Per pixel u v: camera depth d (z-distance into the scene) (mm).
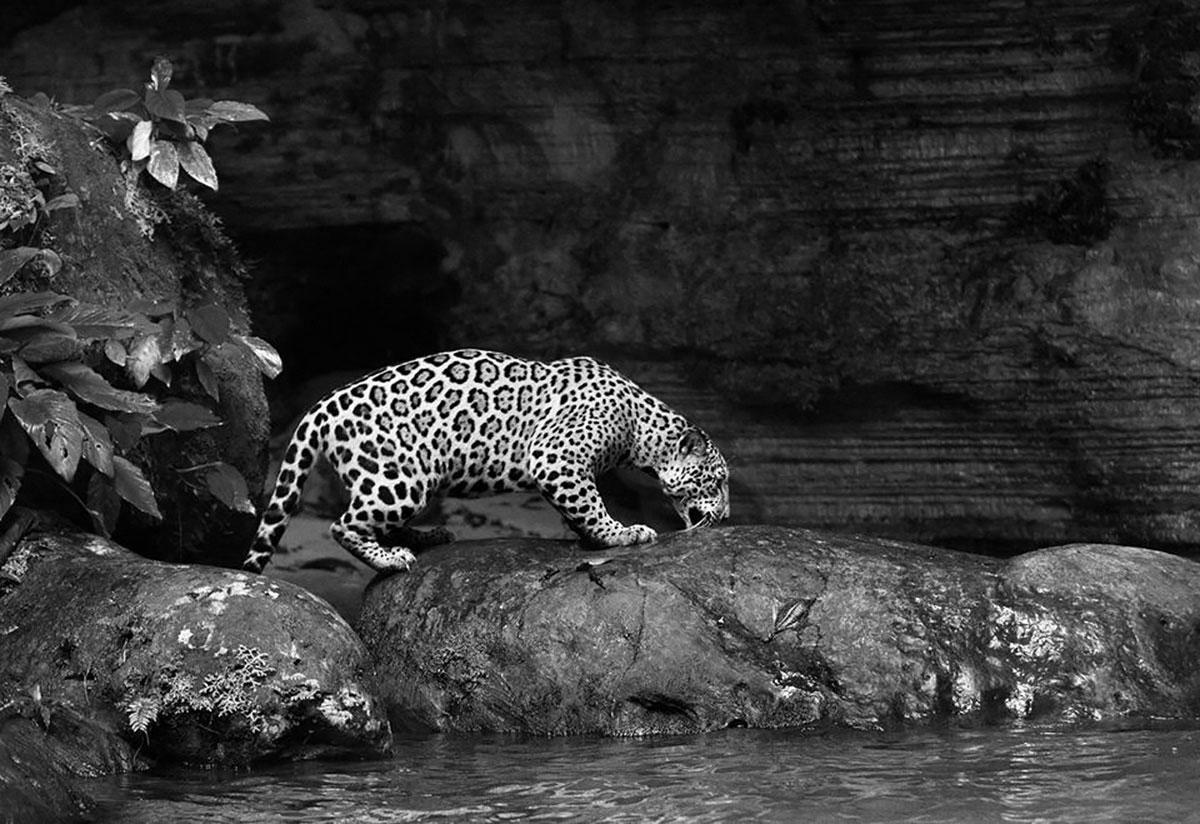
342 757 9672
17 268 10625
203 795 8656
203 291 12867
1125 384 17891
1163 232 18172
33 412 10328
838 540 11594
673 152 20219
